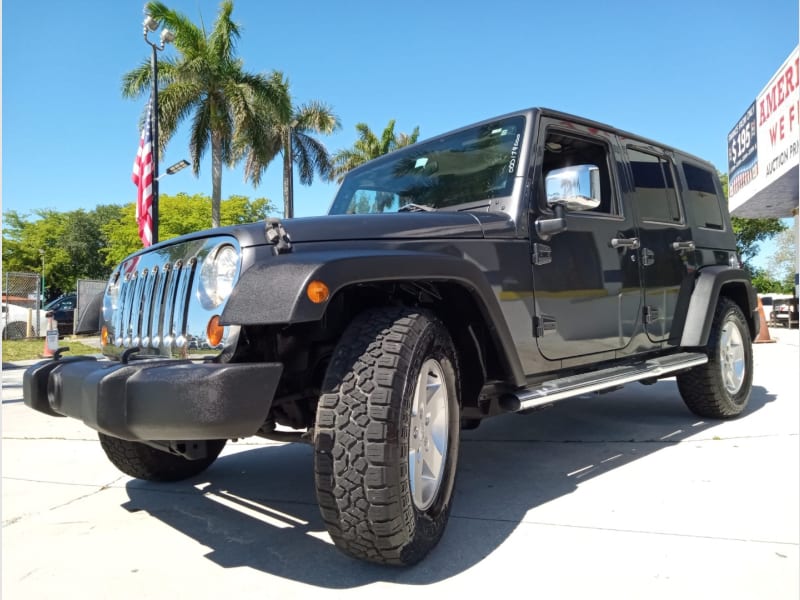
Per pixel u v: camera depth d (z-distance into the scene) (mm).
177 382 1909
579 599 1933
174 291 2371
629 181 3781
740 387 4594
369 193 3680
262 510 2871
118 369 2055
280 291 1963
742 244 37344
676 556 2227
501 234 2791
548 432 4301
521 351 2816
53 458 3904
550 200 3082
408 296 2609
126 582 2133
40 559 2344
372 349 2107
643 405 5195
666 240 3990
